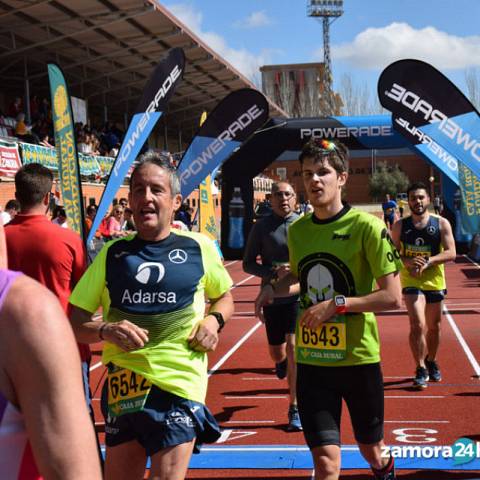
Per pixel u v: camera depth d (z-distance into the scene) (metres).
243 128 9.30
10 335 1.18
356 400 3.48
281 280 3.93
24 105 22.83
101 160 22.91
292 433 5.62
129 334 2.92
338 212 3.61
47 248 4.21
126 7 18.38
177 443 2.93
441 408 6.23
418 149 13.30
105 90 26.80
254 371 8.12
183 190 9.39
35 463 1.26
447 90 7.49
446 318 11.62
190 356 3.09
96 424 6.03
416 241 6.96
